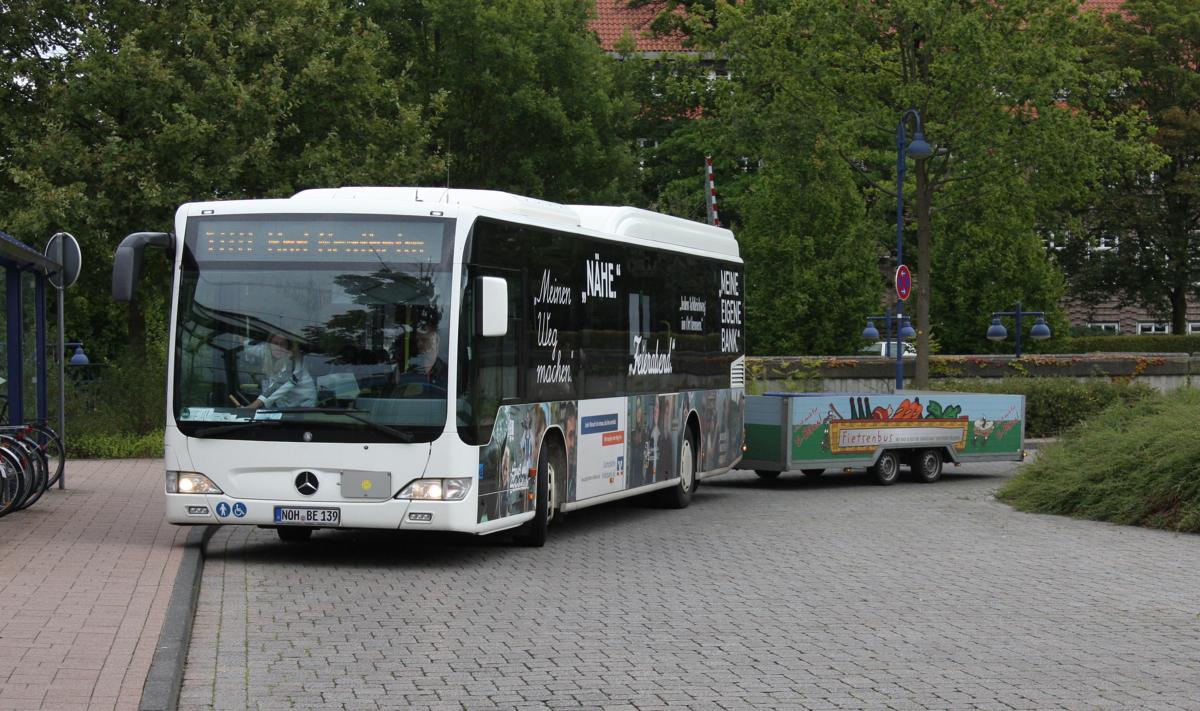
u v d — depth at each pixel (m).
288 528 14.98
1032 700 7.83
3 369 16.81
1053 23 32.44
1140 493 17.08
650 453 17.53
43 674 7.71
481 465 13.08
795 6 33.38
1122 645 9.51
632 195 47.25
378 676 8.38
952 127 32.62
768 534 15.98
